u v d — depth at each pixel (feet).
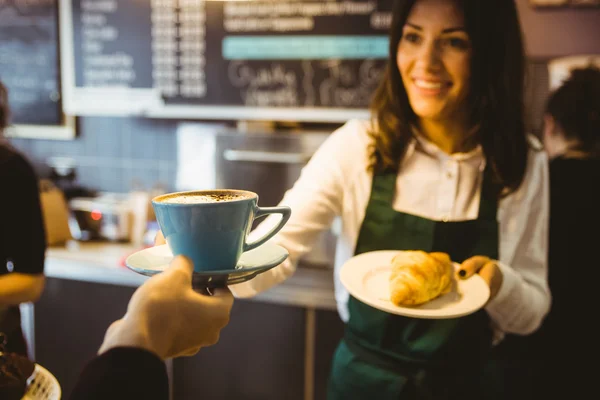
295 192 4.18
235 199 2.23
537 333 6.82
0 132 5.66
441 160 4.11
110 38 9.64
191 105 9.45
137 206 9.16
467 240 4.03
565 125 7.32
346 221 4.31
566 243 6.70
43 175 10.52
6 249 5.22
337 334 7.46
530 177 4.18
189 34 9.25
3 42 10.20
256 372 7.90
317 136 8.11
